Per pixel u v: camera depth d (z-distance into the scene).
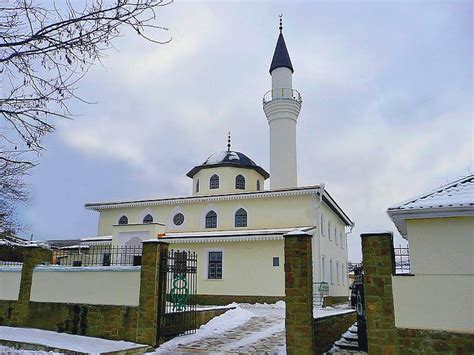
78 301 12.67
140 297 11.69
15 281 14.16
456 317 8.18
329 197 28.02
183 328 12.98
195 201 29.58
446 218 8.73
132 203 31.06
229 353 10.35
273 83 34.53
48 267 13.56
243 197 28.00
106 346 10.50
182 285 13.40
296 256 9.45
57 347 9.89
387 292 8.63
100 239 29.00
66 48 5.91
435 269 8.55
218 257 26.14
